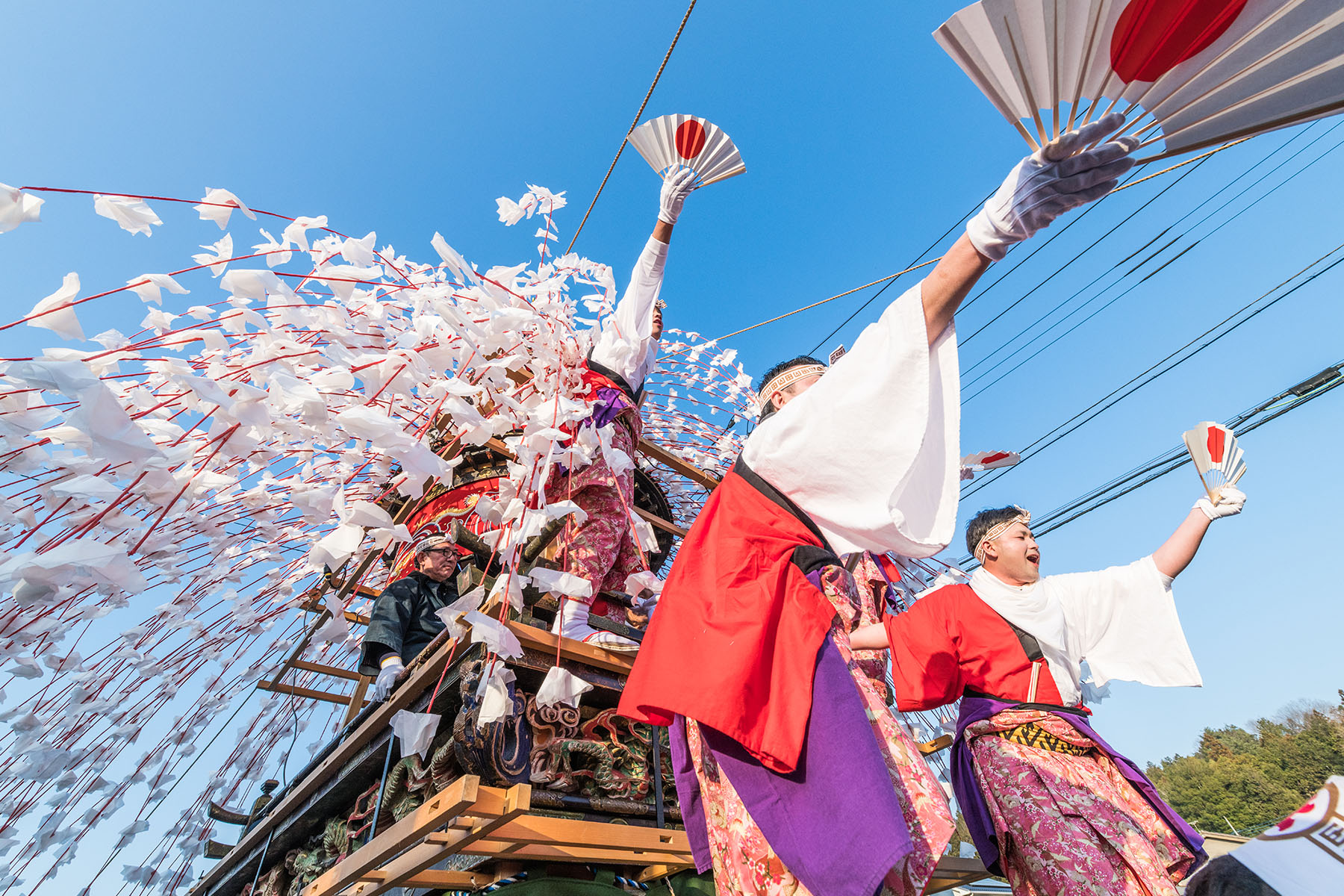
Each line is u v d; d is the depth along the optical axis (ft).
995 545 8.49
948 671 7.41
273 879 10.58
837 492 4.35
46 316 4.71
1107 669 8.57
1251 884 2.07
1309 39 2.71
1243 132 3.16
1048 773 6.56
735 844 4.30
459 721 6.46
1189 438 9.16
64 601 6.22
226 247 6.20
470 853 6.79
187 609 9.62
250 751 13.41
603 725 7.88
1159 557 8.68
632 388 10.56
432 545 11.41
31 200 4.59
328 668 12.75
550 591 7.43
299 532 9.86
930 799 4.20
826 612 4.44
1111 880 5.78
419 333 7.22
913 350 3.96
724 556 4.68
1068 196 3.40
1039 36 2.96
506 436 10.03
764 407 6.39
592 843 6.53
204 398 4.95
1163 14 2.76
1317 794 2.10
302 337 7.25
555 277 10.27
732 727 3.97
